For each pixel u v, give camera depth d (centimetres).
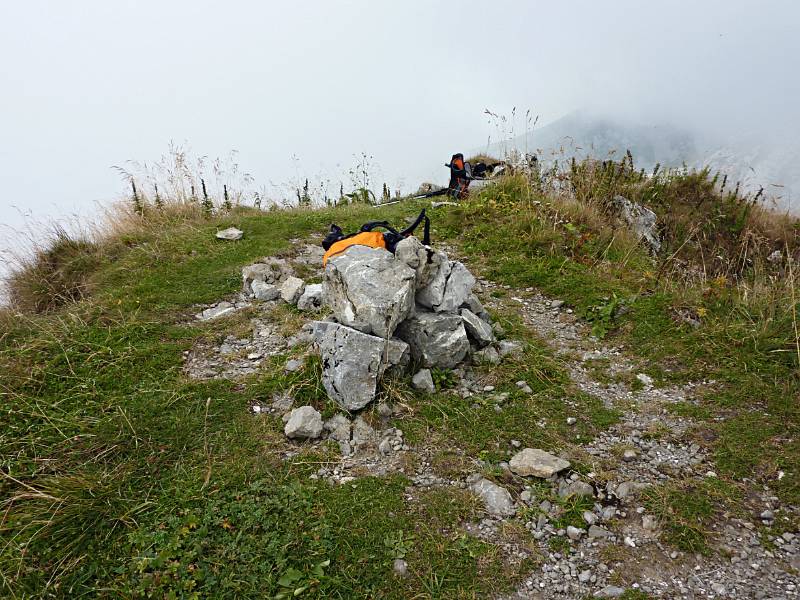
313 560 298
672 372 480
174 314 598
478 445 393
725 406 426
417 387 447
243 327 570
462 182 1084
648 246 892
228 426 409
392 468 373
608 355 527
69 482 345
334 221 930
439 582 288
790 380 441
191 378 475
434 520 328
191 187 1005
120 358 494
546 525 326
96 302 615
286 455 383
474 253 784
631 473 366
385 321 432
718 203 1053
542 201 901
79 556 299
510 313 609
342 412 418
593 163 1048
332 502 338
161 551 296
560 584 290
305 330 555
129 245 813
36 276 726
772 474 354
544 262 729
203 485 347
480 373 478
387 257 461
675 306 567
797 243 965
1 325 564
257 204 1127
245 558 297
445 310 486
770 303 533
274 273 698
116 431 398
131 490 344
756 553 302
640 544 310
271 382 461
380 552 305
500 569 297
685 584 286
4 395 435
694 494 343
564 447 392
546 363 497
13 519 321
